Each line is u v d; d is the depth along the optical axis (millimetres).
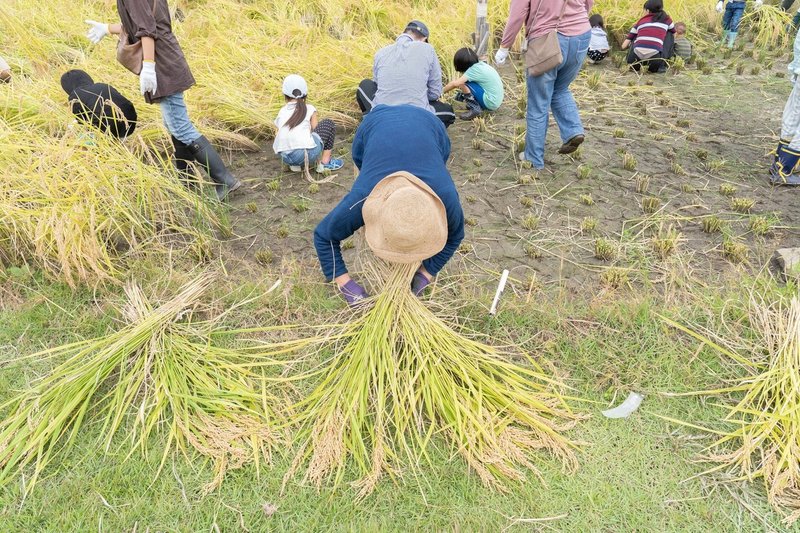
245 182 4637
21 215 3424
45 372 2906
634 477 2457
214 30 6684
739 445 2598
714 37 8180
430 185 2590
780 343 2875
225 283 3471
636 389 2828
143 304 3211
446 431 2607
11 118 4633
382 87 3920
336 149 5180
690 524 2285
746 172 4645
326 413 2633
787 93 6203
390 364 2744
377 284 3322
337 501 2369
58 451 2539
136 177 3684
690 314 3193
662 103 5953
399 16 7484
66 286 3424
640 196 4352
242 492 2406
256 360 2977
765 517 2299
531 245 3803
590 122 5586
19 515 2299
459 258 3682
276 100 5668
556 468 2498
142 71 3600
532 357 2992
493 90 5406
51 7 6871
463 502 2373
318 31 7023
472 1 7664
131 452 2490
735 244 3652
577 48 4180
